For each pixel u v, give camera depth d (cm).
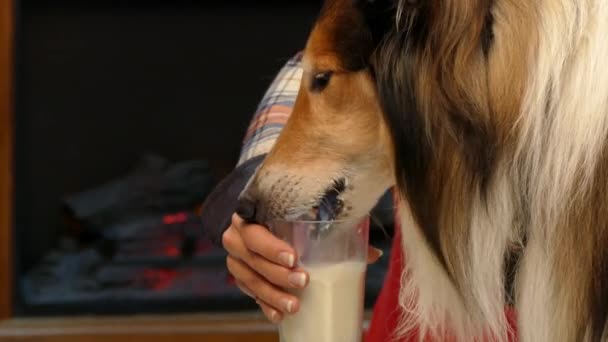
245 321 273
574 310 112
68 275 283
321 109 129
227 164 303
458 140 111
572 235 110
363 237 113
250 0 296
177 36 297
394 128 117
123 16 293
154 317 275
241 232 122
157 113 300
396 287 145
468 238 116
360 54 123
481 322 121
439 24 110
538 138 109
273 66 300
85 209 287
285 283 113
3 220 268
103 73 296
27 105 293
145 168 295
